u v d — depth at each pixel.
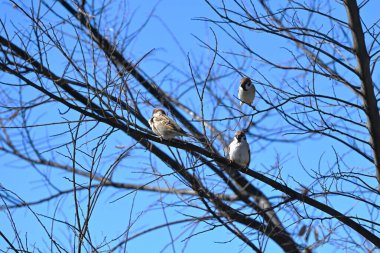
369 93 8.74
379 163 8.91
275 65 8.86
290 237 10.72
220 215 9.98
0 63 8.66
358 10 8.72
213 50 8.98
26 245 7.12
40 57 8.77
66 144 8.07
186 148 9.34
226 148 12.19
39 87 8.65
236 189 14.11
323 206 9.11
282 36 8.55
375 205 8.70
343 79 8.75
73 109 8.58
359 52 8.71
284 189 9.16
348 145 8.89
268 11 9.37
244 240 9.13
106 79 8.71
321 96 8.68
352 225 9.07
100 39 11.27
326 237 9.30
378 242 9.06
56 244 7.16
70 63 8.61
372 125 8.81
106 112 9.06
